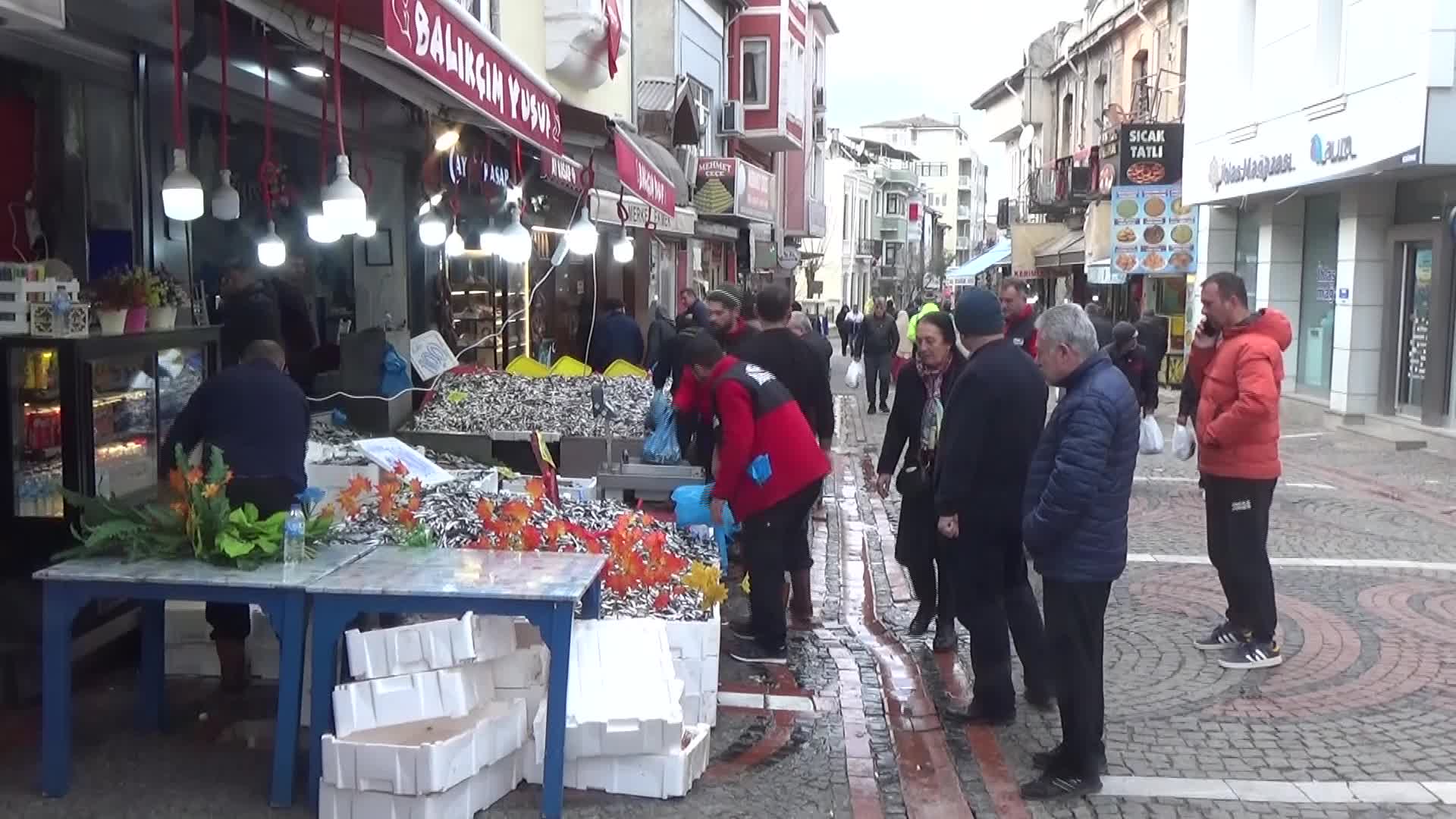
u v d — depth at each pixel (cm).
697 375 656
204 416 511
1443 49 1218
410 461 662
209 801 426
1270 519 1003
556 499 607
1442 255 1384
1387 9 1312
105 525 435
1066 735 458
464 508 543
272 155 844
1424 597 752
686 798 448
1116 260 2164
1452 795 460
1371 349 1541
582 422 872
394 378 878
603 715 440
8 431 550
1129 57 2700
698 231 2284
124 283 579
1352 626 686
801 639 667
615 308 1348
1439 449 1361
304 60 662
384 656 423
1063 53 3309
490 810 427
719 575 567
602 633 469
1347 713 550
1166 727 532
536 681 455
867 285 8019
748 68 2833
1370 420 1525
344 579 423
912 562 664
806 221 3538
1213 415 609
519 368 1012
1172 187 2139
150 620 486
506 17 1193
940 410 636
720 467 618
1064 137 3366
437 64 498
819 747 507
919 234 7931
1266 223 1822
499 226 1020
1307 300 1788
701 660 507
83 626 540
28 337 530
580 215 1046
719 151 2622
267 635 542
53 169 595
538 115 652
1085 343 451
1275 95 1644
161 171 660
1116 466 449
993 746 511
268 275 835
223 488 447
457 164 910
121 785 438
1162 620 700
